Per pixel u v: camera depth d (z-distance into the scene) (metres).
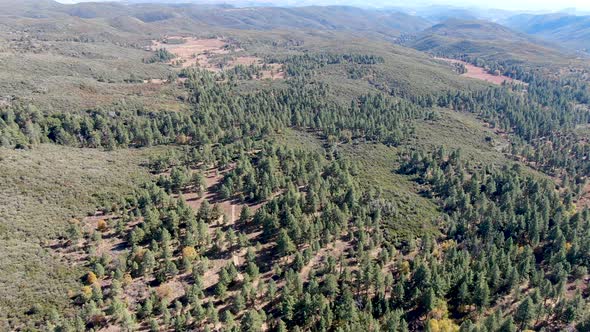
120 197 113.06
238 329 74.06
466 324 75.38
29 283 77.81
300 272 95.38
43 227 94.38
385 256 99.25
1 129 138.25
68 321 72.12
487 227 111.88
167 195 115.00
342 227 109.38
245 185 126.88
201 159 143.38
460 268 90.81
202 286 86.00
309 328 80.56
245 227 110.19
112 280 83.50
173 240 100.00
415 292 85.25
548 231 113.00
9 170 111.00
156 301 81.81
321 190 118.94
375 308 84.69
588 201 145.88
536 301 84.81
